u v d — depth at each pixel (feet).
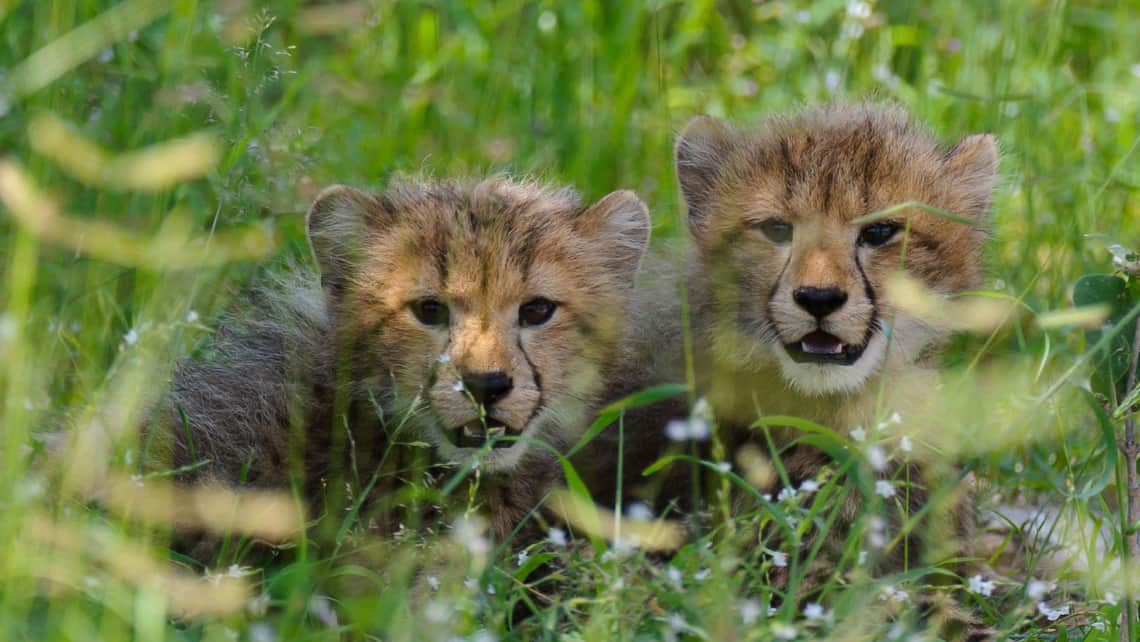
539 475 33.45
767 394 33.96
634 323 35.40
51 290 36.45
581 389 33.60
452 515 31.50
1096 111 51.72
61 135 26.68
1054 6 51.29
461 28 53.42
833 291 32.55
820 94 49.85
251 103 40.55
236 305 36.50
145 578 24.98
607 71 52.37
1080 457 36.19
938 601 29.14
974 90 50.16
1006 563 36.70
